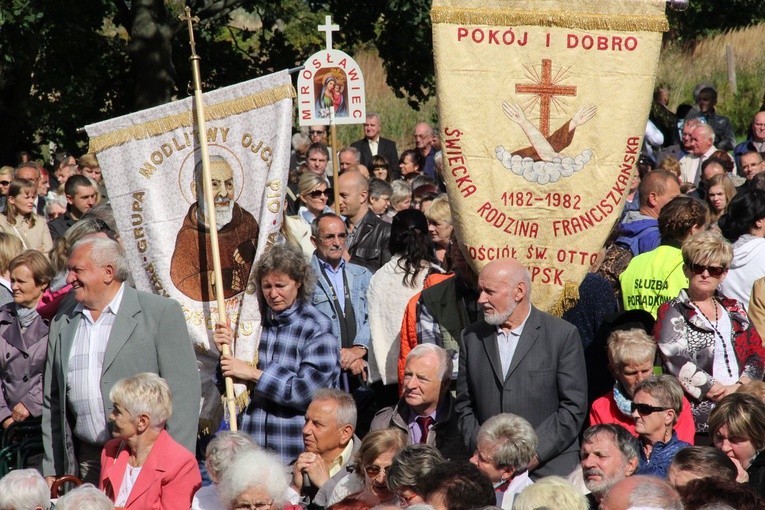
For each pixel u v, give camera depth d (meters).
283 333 12.52
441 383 11.68
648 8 11.51
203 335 12.94
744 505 8.24
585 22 11.46
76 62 37.78
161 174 12.96
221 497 9.83
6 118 38.31
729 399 10.34
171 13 36.69
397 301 13.72
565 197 11.66
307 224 17.81
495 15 11.45
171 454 10.77
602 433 10.22
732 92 49.69
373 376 13.88
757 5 53.06
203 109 12.83
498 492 10.21
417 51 37.44
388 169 27.41
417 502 9.44
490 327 11.56
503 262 11.31
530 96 11.52
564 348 11.36
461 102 11.49
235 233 12.94
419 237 13.80
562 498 8.76
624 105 11.55
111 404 11.36
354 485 10.74
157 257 12.98
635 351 11.20
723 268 11.73
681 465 9.10
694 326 11.77
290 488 10.98
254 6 38.38
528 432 10.38
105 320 11.53
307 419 11.48
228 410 12.51
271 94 12.78
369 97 53.16
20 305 14.45
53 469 11.84
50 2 34.53
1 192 23.94
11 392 14.35
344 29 37.50
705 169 19.95
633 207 18.42
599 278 12.72
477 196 11.61
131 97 38.84
